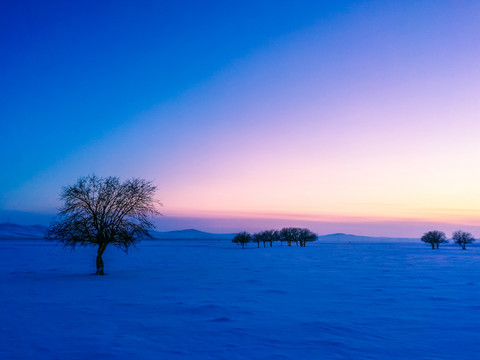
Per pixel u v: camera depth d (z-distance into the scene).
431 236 135.75
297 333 10.68
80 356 8.32
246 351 8.82
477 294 19.09
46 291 19.81
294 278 27.89
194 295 18.61
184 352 8.70
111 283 23.95
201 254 78.38
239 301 16.70
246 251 99.44
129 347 9.09
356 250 112.69
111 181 31.73
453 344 9.53
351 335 10.45
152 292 19.64
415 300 17.09
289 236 171.75
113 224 31.05
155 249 111.62
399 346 9.32
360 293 19.48
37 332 10.66
